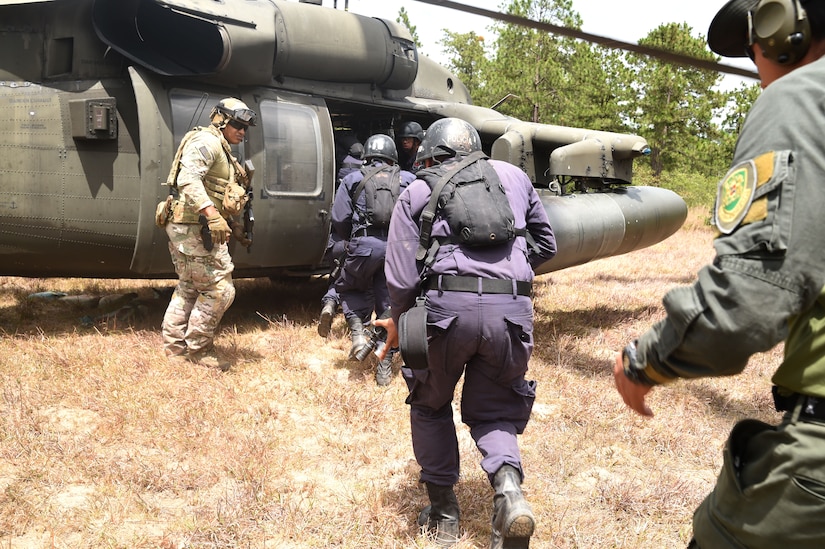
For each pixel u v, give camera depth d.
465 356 2.76
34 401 4.03
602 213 6.31
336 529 2.96
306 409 4.28
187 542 2.82
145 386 4.34
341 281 5.16
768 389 4.98
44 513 2.98
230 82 5.73
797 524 1.33
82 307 6.36
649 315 7.02
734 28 1.58
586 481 3.54
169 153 5.33
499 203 2.78
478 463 3.64
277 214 5.97
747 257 1.28
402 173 5.25
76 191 5.34
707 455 3.88
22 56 5.26
